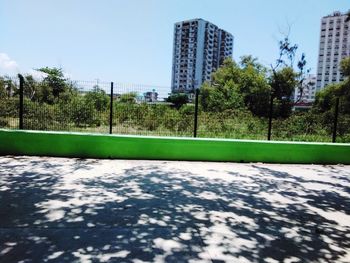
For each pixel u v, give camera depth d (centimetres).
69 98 1179
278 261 388
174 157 1034
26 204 546
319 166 1056
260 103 3888
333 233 487
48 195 600
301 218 546
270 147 1072
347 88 3950
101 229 454
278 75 4897
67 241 411
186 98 1130
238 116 1584
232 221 512
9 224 459
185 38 13800
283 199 652
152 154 1026
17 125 1132
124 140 1011
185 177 798
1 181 687
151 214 523
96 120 1170
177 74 14188
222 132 1445
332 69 12044
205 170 898
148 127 1180
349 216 570
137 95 1120
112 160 984
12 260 358
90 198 592
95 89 1044
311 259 399
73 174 775
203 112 1395
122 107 1155
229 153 1053
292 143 1080
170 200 603
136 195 625
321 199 666
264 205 605
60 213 509
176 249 403
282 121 1666
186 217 518
